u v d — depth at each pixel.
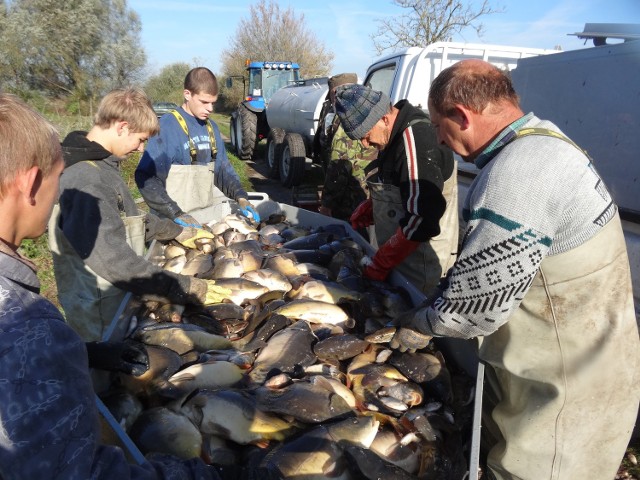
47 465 0.91
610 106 3.10
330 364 2.16
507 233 1.45
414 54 5.85
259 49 36.41
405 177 2.79
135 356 1.90
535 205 1.43
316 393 1.81
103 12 22.45
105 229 2.30
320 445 1.60
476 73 1.61
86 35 21.34
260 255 3.26
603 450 1.74
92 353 1.85
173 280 2.40
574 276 1.54
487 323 1.56
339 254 3.23
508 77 1.66
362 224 4.07
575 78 3.43
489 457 1.91
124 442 1.51
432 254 3.32
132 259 2.32
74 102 20.12
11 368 0.92
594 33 3.91
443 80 1.67
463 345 2.15
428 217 2.71
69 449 0.93
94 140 2.44
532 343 1.67
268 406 1.77
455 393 2.02
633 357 1.67
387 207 3.20
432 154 2.75
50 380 0.94
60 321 1.02
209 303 2.53
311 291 2.71
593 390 1.64
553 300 1.59
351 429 1.68
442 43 5.57
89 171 2.34
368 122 2.82
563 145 1.48
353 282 2.84
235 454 1.69
